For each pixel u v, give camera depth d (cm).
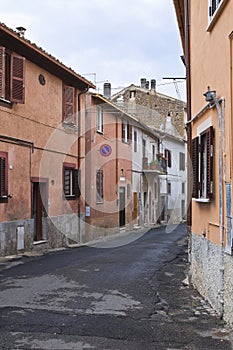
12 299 829
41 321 680
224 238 691
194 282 957
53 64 1805
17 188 1584
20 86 1570
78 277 1078
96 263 1330
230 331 633
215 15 738
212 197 770
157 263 1348
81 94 2148
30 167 1680
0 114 1493
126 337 609
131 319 702
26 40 1568
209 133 785
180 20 1258
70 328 646
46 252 1652
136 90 4000
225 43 694
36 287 945
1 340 589
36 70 1731
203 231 852
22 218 1608
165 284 1003
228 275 657
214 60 773
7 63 1537
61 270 1182
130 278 1077
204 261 843
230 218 654
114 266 1271
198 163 906
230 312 645
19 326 652
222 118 705
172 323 679
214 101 741
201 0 899
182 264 1328
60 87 1933
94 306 785
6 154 1521
